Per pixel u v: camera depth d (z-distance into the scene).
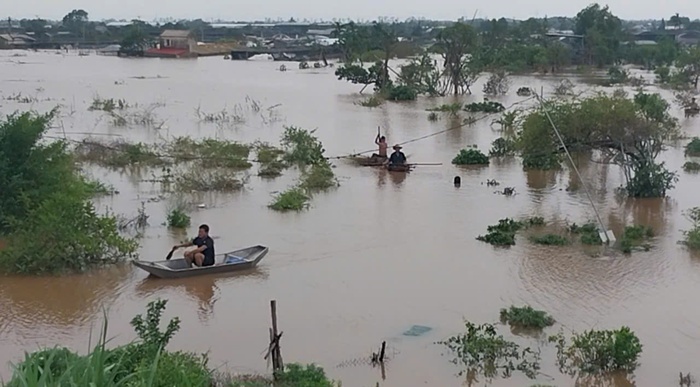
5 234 20.75
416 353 13.98
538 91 62.84
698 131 42.53
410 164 32.22
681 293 17.19
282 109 50.56
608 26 94.62
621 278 18.16
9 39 135.50
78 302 16.52
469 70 63.62
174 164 31.05
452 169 31.58
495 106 51.03
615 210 24.83
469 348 13.81
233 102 54.50
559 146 27.12
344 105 54.06
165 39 117.88
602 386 12.77
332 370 13.24
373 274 18.38
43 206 19.03
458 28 63.41
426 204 25.52
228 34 164.62
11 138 21.55
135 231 21.81
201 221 23.06
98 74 79.31
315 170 28.98
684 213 24.47
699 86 69.44
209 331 14.95
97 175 29.33
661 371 13.33
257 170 30.55
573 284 17.73
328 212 24.31
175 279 17.84
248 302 16.50
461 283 17.77
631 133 26.19
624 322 15.50
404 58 92.31
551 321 15.36
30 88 62.00
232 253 19.19
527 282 17.84
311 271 18.53
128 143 34.38
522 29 107.88
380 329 15.09
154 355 10.76
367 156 33.84
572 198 26.48
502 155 34.19
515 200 26.17
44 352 10.05
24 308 16.16
